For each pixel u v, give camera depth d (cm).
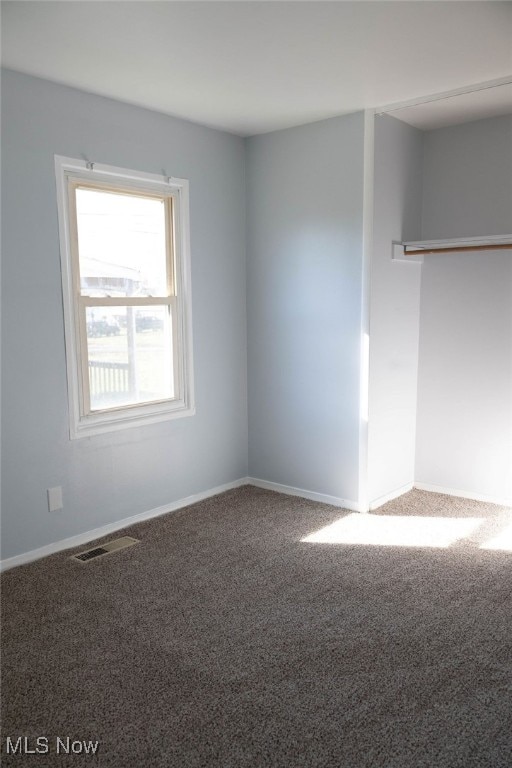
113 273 346
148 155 352
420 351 414
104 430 342
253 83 308
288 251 398
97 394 344
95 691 213
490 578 294
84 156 321
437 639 243
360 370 372
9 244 293
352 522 366
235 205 411
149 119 351
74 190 322
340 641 242
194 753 185
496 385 385
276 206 401
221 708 204
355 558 317
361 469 379
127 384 359
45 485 319
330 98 333
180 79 301
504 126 367
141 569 306
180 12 229
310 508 391
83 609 268
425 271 406
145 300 361
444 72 296
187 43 258
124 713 202
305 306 394
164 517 377
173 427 385
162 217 369
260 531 353
